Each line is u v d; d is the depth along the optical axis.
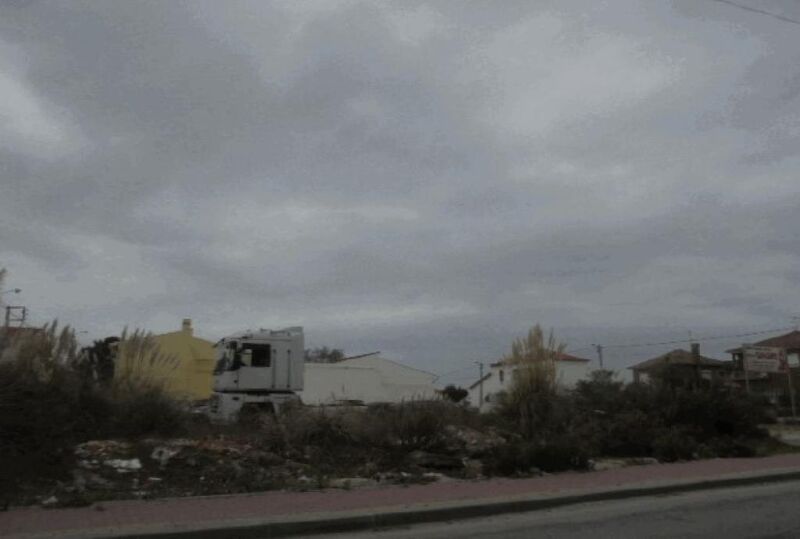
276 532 9.52
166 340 36.59
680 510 11.66
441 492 12.57
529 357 19.56
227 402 26.16
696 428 21.81
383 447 16.91
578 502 12.41
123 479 12.73
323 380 55.31
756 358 38.47
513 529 10.08
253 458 14.86
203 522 9.44
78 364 16.97
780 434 27.33
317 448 16.34
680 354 41.34
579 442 17.44
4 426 12.55
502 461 15.70
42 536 8.46
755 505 12.16
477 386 78.56
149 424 16.48
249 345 26.92
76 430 15.04
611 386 25.12
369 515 10.21
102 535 8.57
